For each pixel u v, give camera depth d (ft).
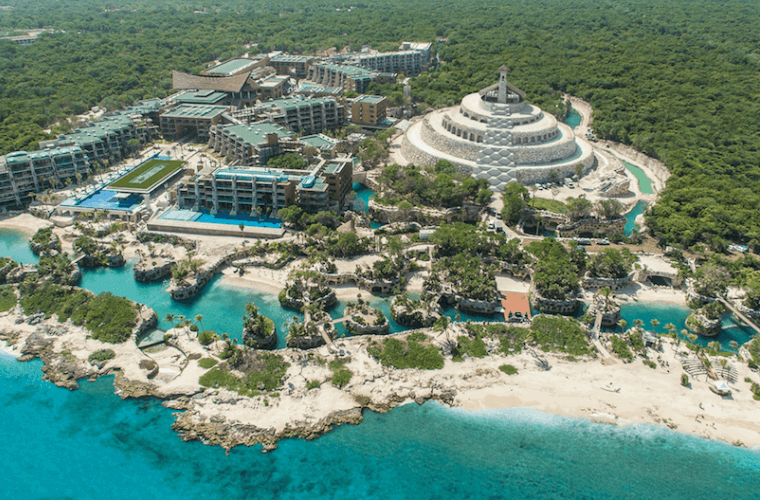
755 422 553.23
